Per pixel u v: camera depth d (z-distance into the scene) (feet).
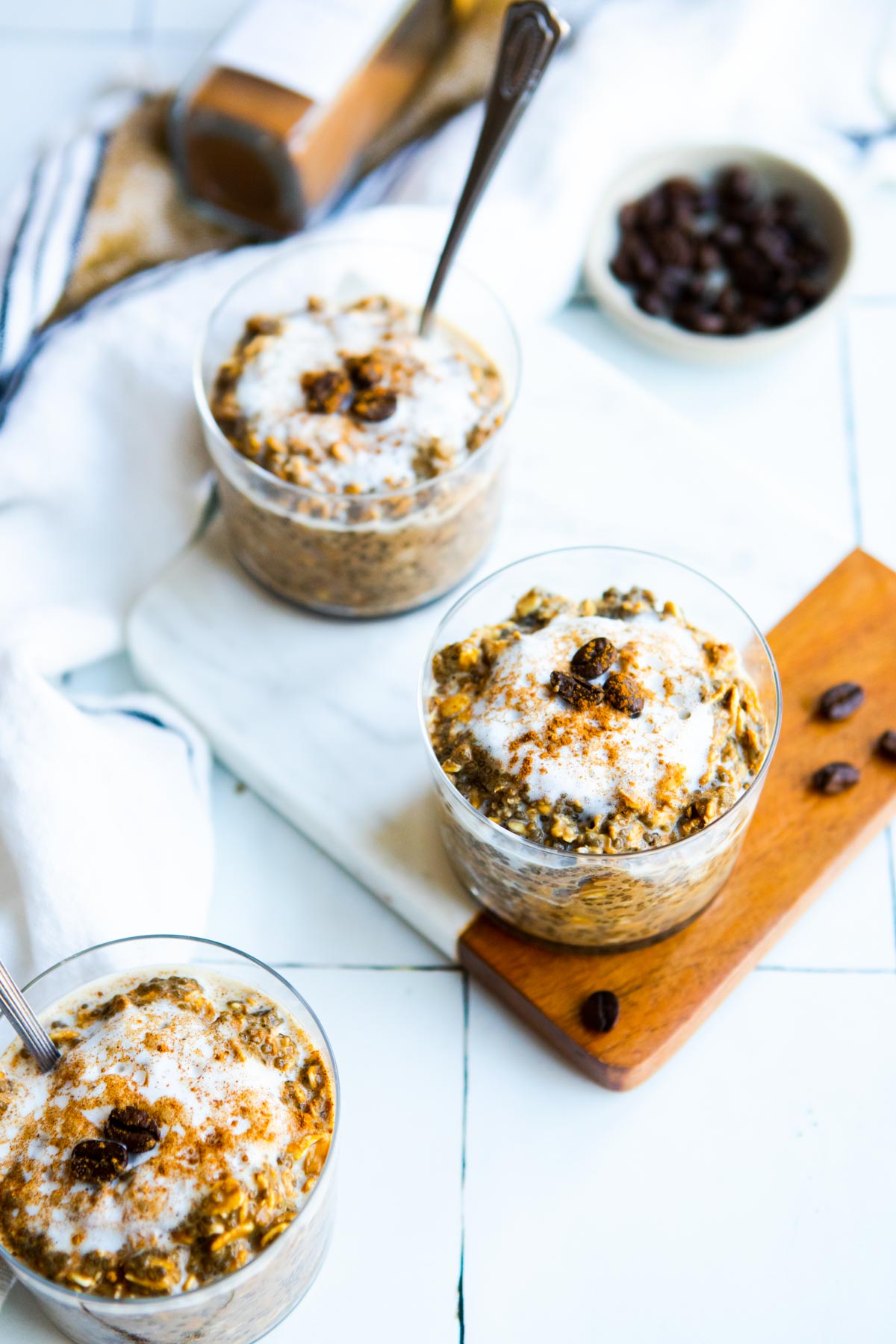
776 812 1.82
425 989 1.80
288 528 1.83
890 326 2.19
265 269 1.92
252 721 1.90
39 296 2.12
